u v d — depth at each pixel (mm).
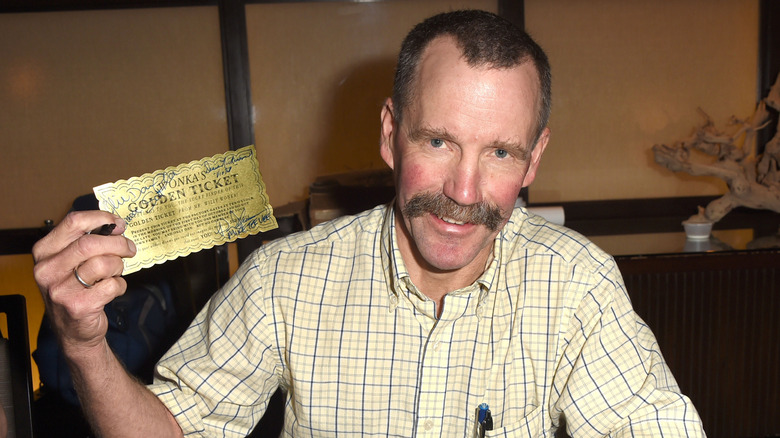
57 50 2352
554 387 961
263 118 2453
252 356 960
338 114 2473
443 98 786
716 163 2172
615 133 2555
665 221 2496
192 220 820
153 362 1687
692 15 2500
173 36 2385
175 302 1748
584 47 2486
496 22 807
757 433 2027
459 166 801
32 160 2406
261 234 2299
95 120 2402
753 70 2553
